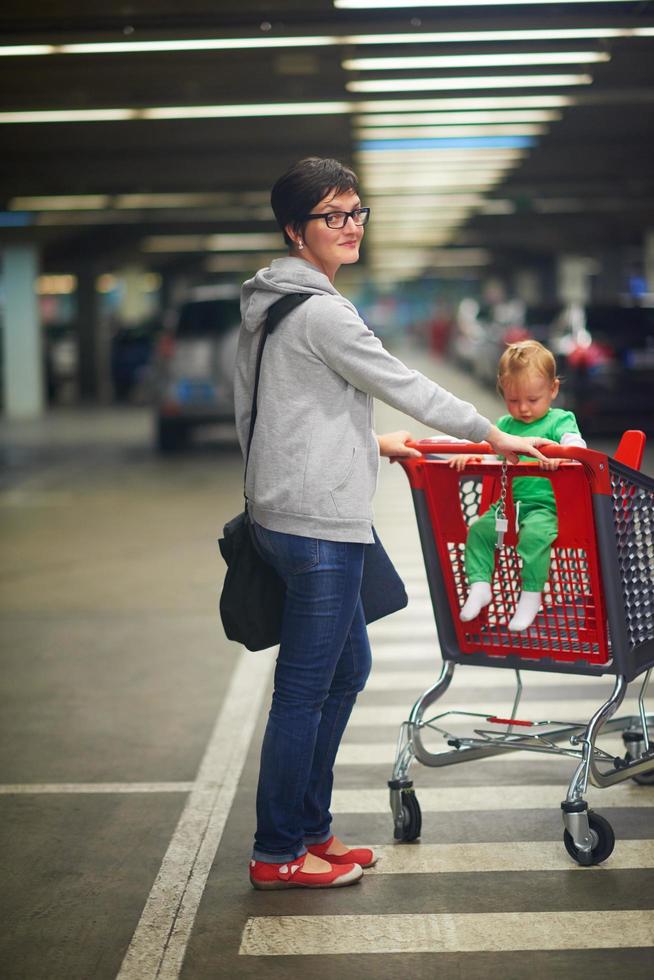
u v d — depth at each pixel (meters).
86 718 5.57
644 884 3.66
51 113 13.91
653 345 18.34
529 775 4.73
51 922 3.49
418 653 6.77
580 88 13.25
